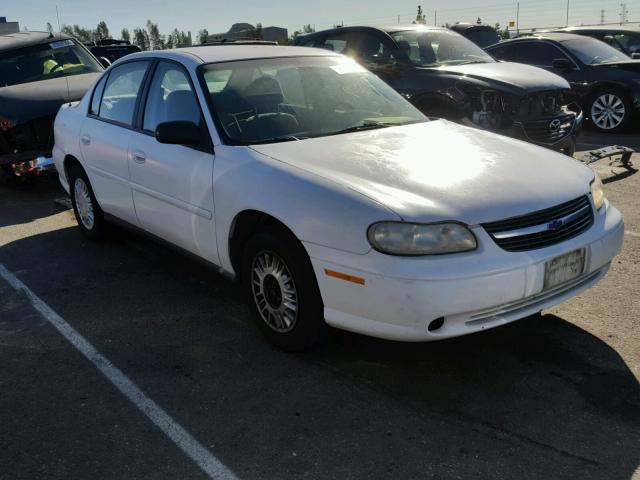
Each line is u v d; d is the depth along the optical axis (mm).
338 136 3908
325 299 3176
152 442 2840
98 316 4172
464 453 2680
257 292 3660
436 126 4270
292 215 3213
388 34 8648
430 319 2875
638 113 10023
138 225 4809
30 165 7504
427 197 3037
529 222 3078
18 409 3133
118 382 3352
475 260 2895
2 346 3799
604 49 11039
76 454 2777
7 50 8844
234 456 2725
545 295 3148
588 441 2727
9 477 2645
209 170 3791
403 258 2875
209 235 3881
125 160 4633
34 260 5316
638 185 6801
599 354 3428
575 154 8633
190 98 4105
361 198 3029
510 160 3547
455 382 3230
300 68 4477
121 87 4957
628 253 4844
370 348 3600
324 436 2834
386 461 2650
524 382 3199
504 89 7215
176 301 4375
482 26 14922
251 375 3371
